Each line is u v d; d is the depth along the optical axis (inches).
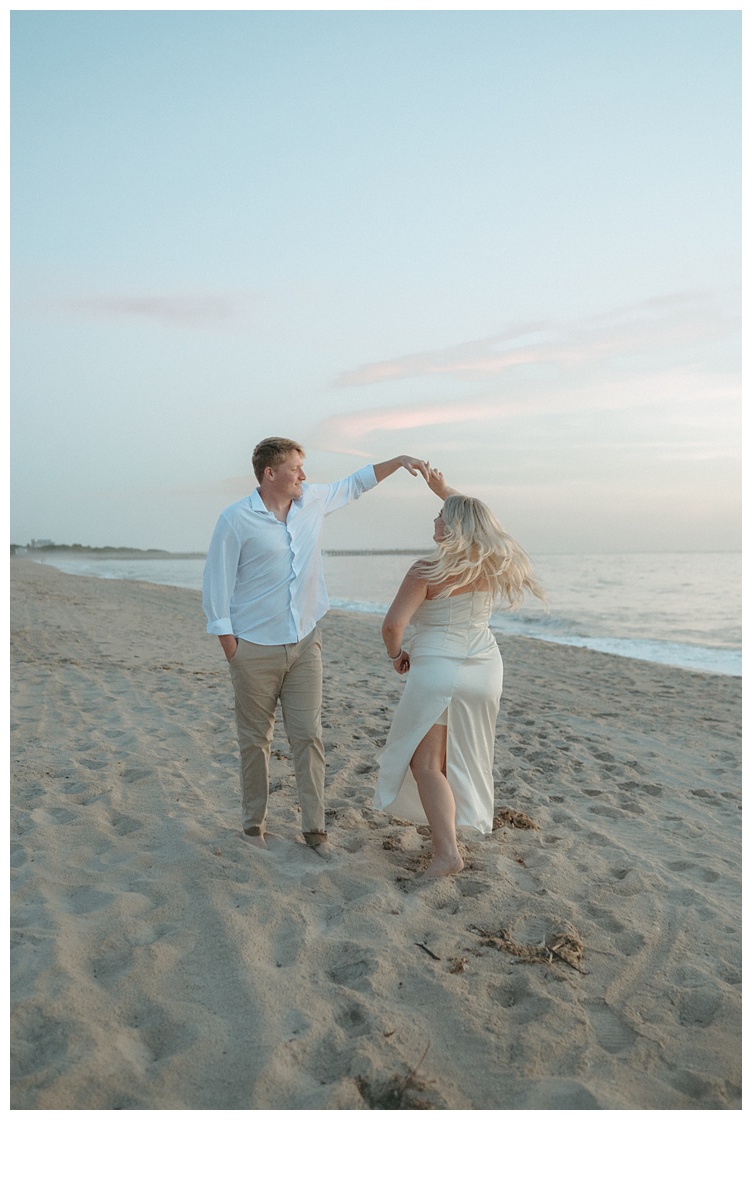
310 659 149.3
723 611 999.6
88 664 368.2
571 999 110.7
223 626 140.3
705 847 179.3
